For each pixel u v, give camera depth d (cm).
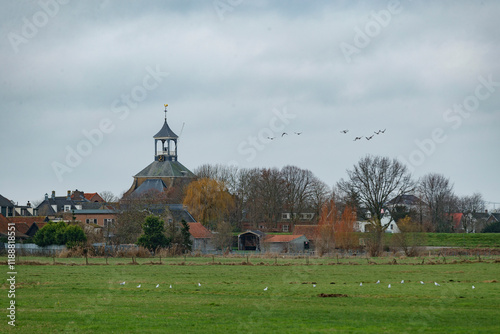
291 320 5256
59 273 9625
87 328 4922
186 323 5112
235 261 12875
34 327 4966
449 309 5822
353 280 8544
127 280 8512
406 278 8819
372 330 4803
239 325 5028
